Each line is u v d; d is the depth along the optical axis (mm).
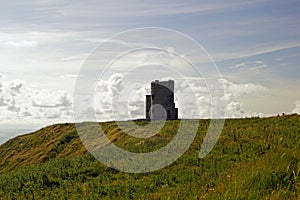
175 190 18641
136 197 19188
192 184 19312
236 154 24391
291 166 15430
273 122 33000
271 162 16438
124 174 24031
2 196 23094
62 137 49594
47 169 27219
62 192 22094
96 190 21344
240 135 28469
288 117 34656
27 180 25609
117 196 20062
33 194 22719
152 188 20375
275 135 27234
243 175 15812
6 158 53844
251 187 14242
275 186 14141
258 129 30078
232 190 14258
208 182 18734
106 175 24359
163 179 21656
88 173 25031
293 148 21344
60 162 29297
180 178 21141
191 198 16016
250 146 25250
